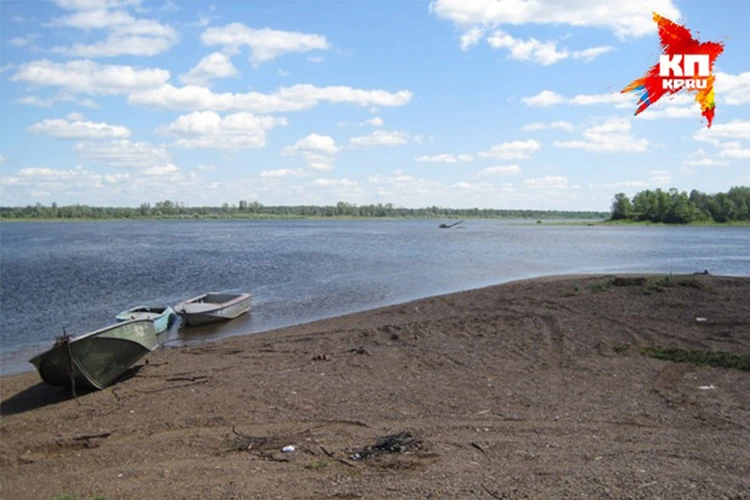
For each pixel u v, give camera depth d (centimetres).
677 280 1914
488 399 969
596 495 589
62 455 848
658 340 1323
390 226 15175
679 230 11344
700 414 858
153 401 1063
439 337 1462
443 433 817
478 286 2945
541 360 1216
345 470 698
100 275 3522
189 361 1380
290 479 676
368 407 953
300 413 940
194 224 16812
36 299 2620
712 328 1405
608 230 11394
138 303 2517
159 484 691
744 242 6988
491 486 618
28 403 1156
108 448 848
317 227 13888
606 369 1123
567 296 1903
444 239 7869
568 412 886
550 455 714
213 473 716
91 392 1181
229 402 1016
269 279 3291
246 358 1370
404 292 2769
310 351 1395
